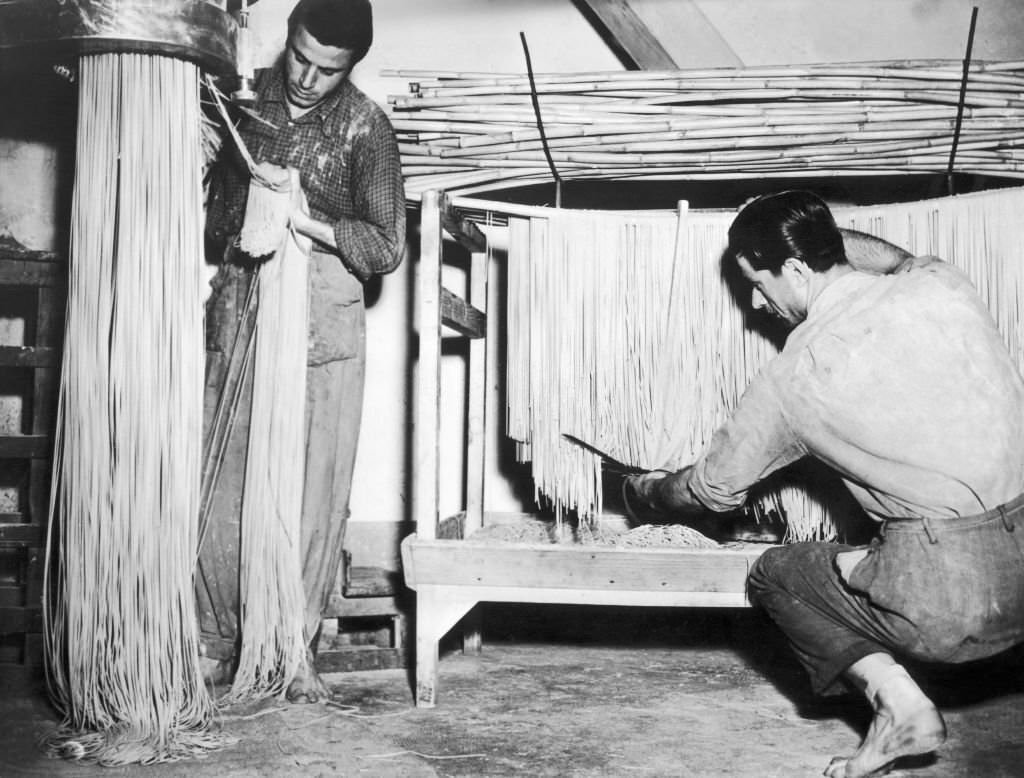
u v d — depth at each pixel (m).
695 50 3.18
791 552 2.06
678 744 2.05
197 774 1.88
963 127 2.61
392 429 3.31
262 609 2.36
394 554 3.29
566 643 3.04
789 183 3.22
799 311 2.08
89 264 2.13
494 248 3.27
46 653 2.41
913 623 1.83
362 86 3.30
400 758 1.96
